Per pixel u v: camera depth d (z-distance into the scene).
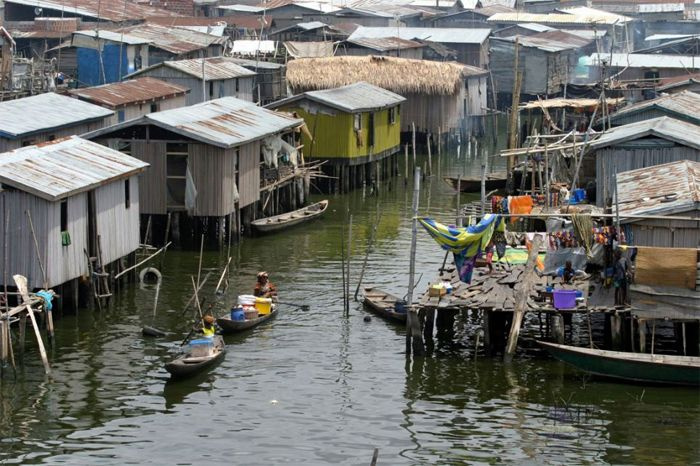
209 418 39.38
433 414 39.91
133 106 82.00
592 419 39.41
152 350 46.00
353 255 63.56
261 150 72.25
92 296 50.94
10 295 46.62
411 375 43.59
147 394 41.38
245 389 42.09
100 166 52.66
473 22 155.62
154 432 38.12
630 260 44.16
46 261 46.66
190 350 44.28
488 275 49.19
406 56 125.69
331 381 43.00
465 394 41.69
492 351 45.97
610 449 37.16
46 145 53.06
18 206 46.34
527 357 45.34
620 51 150.38
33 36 112.31
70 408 39.84
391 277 58.44
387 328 49.56
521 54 131.12
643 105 77.94
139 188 63.28
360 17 147.38
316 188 85.88
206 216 63.72
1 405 39.91
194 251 63.81
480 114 121.56
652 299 42.25
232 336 48.12
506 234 54.31
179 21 133.00
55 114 69.50
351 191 87.12
